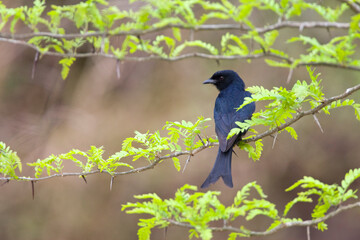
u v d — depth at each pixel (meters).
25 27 12.15
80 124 14.88
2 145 5.77
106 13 5.11
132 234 15.88
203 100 15.20
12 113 14.72
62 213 15.74
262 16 13.23
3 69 14.63
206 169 15.75
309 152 16.08
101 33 5.21
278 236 17.47
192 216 4.07
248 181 16.36
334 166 16.05
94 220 15.89
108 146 14.89
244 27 5.04
